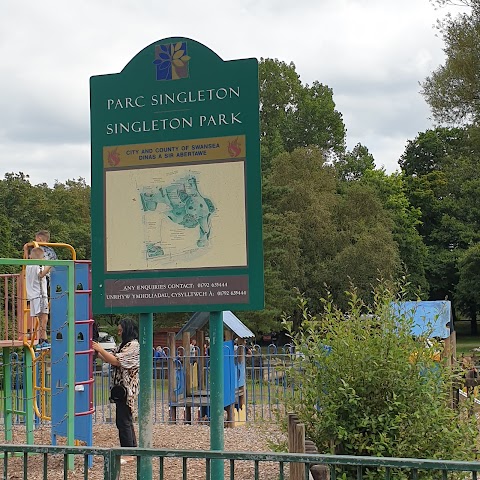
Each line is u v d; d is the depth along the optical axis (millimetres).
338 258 38750
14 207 39938
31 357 10055
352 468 7164
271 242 34438
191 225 6328
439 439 7262
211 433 6332
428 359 7438
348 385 7250
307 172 42125
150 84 6488
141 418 6484
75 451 4094
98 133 6582
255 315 33031
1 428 12461
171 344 15430
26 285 10008
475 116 33500
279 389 8367
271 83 68562
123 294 6445
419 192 65125
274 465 8961
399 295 8078
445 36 33250
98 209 6551
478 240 61562
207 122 6344
